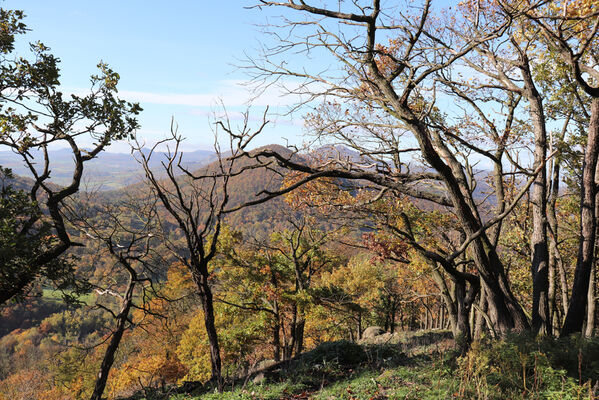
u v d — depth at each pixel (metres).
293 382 8.59
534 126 11.51
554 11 11.21
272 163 9.41
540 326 10.68
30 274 11.94
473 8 9.97
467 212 9.45
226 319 26.05
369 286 39.69
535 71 13.56
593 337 8.21
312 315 25.08
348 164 10.30
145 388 12.32
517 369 6.52
